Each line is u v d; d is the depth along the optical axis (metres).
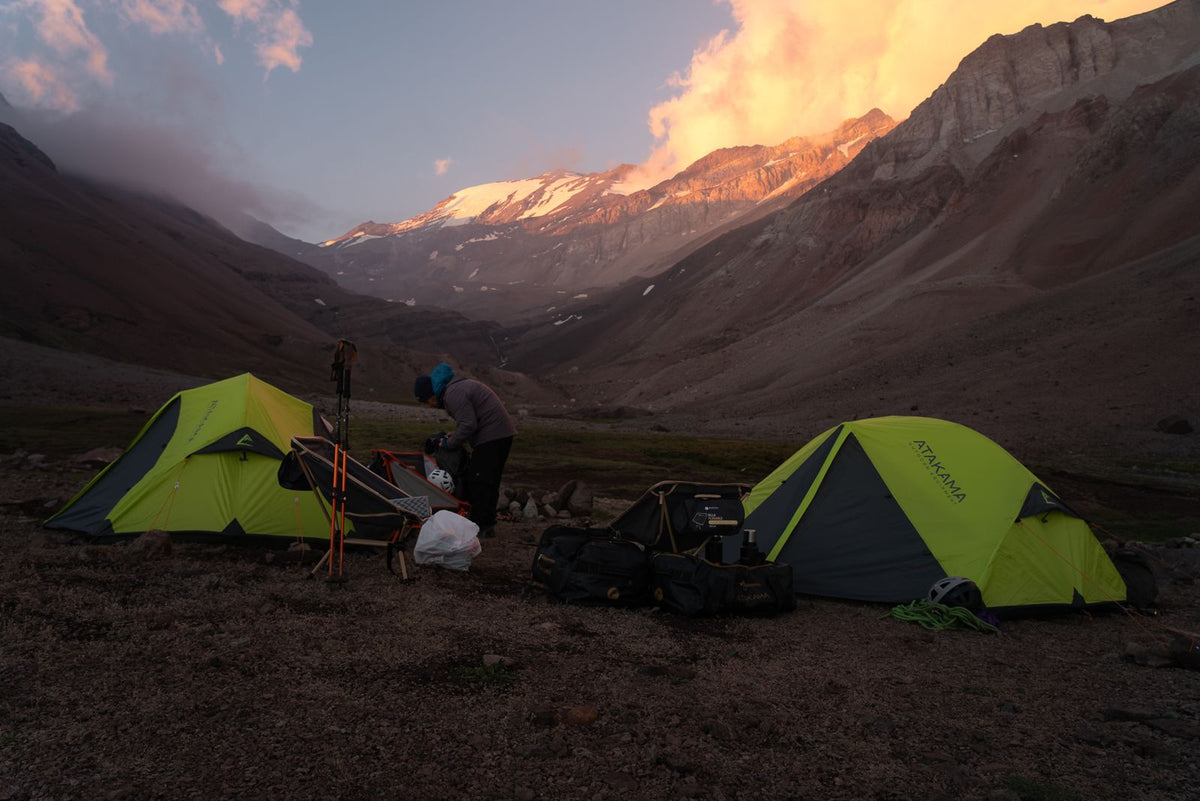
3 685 4.18
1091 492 33.88
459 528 8.30
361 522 8.28
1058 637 7.19
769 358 152.25
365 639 5.57
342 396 9.06
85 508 9.12
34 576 6.50
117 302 150.75
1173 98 159.12
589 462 31.75
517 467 28.45
